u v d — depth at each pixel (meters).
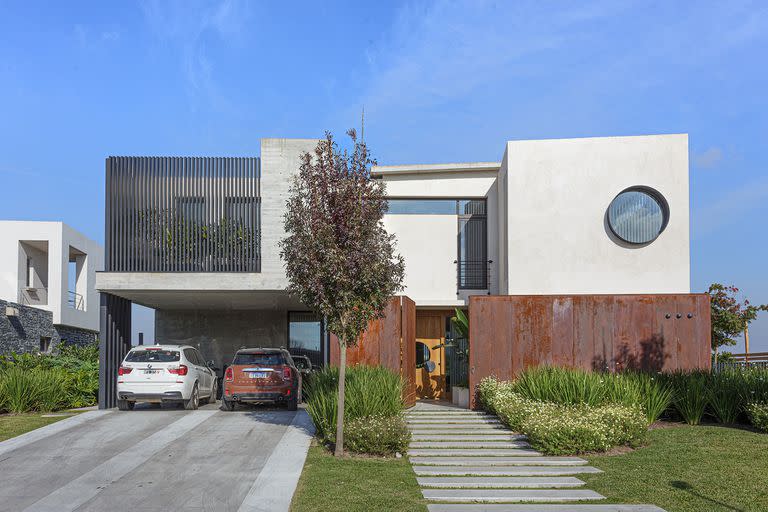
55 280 28.89
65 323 29.39
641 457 10.29
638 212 16.50
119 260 15.51
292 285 10.77
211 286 15.45
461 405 15.59
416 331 18.45
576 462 10.03
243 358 14.97
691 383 13.32
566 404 12.69
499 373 14.98
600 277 16.39
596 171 16.58
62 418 14.09
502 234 17.53
